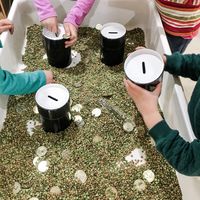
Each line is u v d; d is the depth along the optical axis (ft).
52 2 3.79
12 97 3.27
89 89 3.35
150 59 2.65
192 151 2.17
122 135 3.00
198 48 5.67
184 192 2.66
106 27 3.44
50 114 2.77
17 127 3.05
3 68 3.19
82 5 3.51
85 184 2.67
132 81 2.49
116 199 2.60
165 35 3.36
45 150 2.89
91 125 3.06
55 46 3.30
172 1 3.34
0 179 2.71
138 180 2.71
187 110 2.68
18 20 3.69
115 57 3.47
